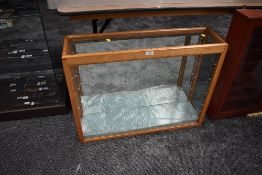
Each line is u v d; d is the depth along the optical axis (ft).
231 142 4.93
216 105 5.08
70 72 3.67
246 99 5.57
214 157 4.65
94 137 4.85
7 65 5.24
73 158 4.55
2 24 4.56
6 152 4.60
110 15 3.88
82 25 8.41
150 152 4.70
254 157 4.69
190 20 9.35
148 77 6.17
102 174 4.32
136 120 5.12
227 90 4.72
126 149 4.74
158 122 5.09
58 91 5.43
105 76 6.14
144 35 4.25
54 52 5.60
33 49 5.18
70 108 5.52
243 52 4.18
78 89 4.92
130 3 3.82
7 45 5.07
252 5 4.17
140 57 3.76
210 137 5.01
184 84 5.88
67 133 4.99
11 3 4.36
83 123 5.01
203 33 4.46
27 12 4.26
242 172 4.43
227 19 9.54
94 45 4.49
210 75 4.57
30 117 5.27
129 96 5.67
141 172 4.37
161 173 4.36
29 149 4.67
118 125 5.00
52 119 5.28
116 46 4.87
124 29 8.46
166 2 3.92
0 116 5.07
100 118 5.14
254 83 5.42
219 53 4.04
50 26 7.49
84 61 3.57
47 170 4.35
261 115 5.56
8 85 5.55
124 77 6.15
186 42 4.62
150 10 3.85
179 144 4.86
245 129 5.22
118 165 4.46
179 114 5.29
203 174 4.37
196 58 5.00
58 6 3.62
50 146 4.74
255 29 4.27
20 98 5.29
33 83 5.56
